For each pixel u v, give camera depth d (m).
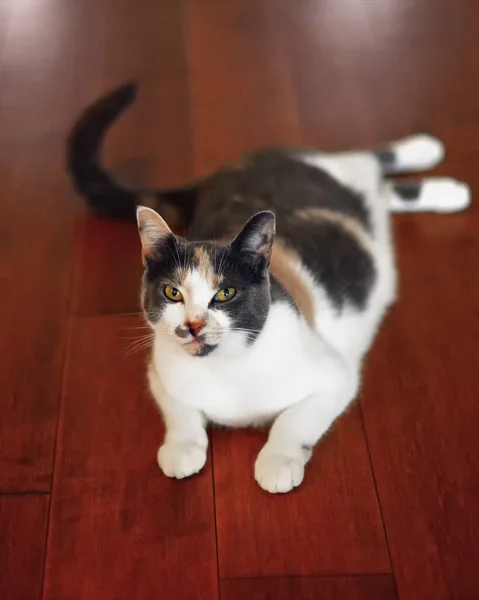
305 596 1.15
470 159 1.93
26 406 1.44
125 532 1.24
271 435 1.29
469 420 1.38
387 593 1.15
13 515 1.27
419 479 1.29
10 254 1.77
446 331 1.53
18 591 1.18
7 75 2.36
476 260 1.67
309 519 1.24
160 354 1.25
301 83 2.26
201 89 2.27
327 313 1.37
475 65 2.28
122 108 1.88
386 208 1.74
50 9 2.64
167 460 1.28
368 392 1.43
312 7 2.58
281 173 1.57
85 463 1.34
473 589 1.15
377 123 2.10
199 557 1.21
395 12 2.53
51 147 2.08
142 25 2.54
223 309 1.11
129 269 1.71
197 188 1.67
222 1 2.63
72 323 1.60
